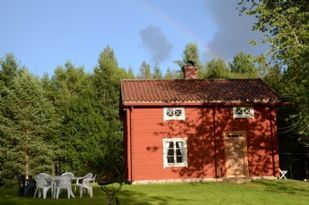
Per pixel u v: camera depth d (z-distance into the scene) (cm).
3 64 4016
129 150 2447
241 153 2528
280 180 2398
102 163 3559
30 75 3931
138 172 2427
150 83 2764
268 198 1658
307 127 2172
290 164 3083
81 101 3725
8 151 3266
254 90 2694
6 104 3450
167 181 2436
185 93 2608
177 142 2497
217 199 1639
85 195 1811
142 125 2475
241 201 1577
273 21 1830
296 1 1972
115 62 5206
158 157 2456
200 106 2539
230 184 2238
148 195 1786
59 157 3738
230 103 2523
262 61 1848
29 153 3419
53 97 4472
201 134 2516
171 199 1653
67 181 1731
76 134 3603
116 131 3834
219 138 2523
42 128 3475
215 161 2497
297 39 1805
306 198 1664
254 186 2114
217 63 5341
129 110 2488
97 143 3597
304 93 2077
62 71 5144
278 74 3469
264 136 2556
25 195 1812
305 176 3059
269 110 2588
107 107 4281
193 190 1967
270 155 2542
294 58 1856
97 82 4650
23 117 3391
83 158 3534
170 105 2491
